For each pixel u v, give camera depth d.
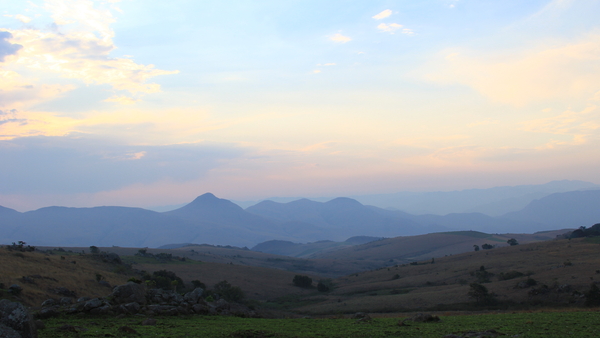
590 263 100.69
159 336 25.09
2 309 17.34
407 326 31.95
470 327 30.42
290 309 98.00
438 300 86.25
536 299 76.56
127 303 34.62
